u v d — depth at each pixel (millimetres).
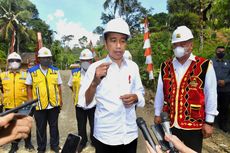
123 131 2846
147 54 8711
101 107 2854
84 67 5707
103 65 2574
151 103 9578
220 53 6695
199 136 3176
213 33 11219
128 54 5641
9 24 41031
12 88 5645
